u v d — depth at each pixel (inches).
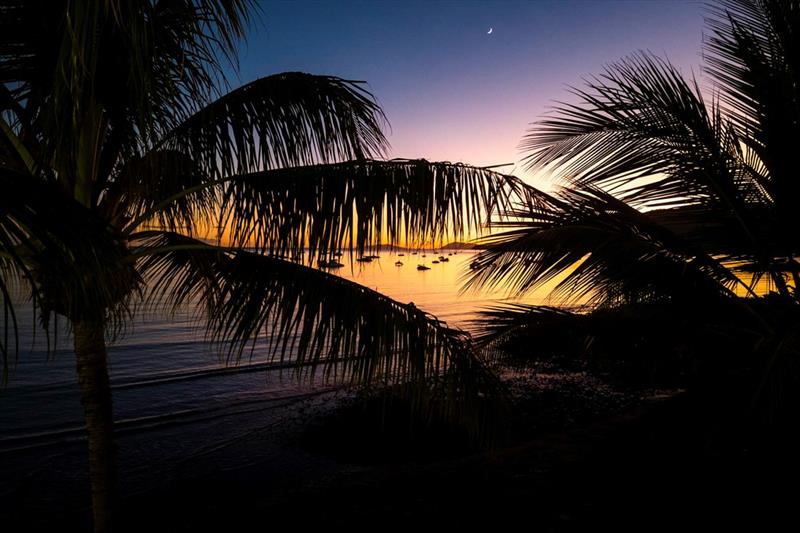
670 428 173.9
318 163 111.0
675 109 142.6
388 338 104.2
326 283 108.8
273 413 449.1
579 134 158.2
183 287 134.7
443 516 156.1
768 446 154.9
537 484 172.9
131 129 105.7
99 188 116.6
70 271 79.3
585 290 167.0
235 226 105.1
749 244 153.4
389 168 102.7
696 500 141.2
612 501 150.0
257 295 108.5
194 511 265.3
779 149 145.8
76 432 393.7
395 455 335.9
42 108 87.7
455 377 110.6
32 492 289.7
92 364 123.8
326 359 102.3
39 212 66.3
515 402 424.8
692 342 167.9
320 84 118.6
